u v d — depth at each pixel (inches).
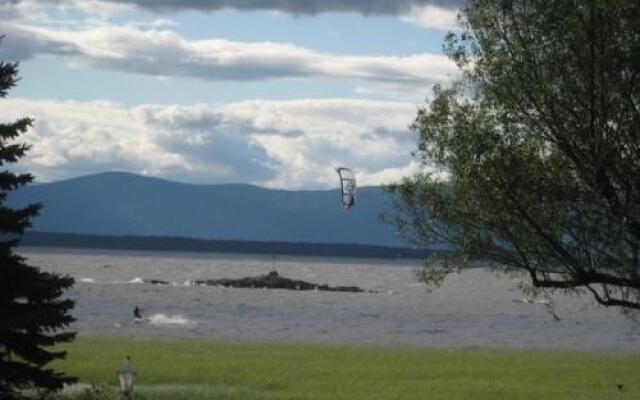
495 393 2871.6
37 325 1888.5
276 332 5620.1
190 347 4079.7
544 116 1932.8
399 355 4001.0
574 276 1935.3
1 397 2063.2
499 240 1987.0
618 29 1881.2
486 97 2003.0
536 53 1948.8
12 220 1903.3
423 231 2033.7
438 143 1996.8
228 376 3097.9
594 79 1894.7
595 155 1870.1
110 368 3154.5
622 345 5083.7
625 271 1904.5
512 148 1935.3
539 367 3636.8
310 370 3336.6
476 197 1952.5
